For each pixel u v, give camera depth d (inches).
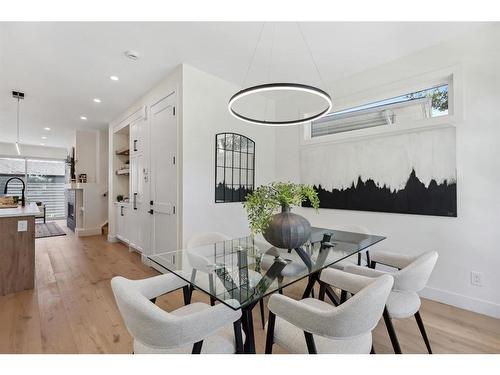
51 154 334.0
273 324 48.9
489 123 85.5
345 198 123.4
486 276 85.7
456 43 92.6
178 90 114.9
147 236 141.9
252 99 146.3
